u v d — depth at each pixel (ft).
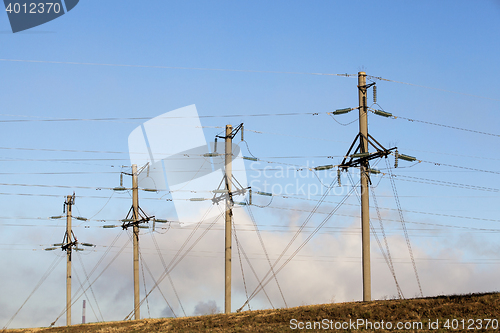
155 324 148.15
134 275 181.06
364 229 135.54
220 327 126.93
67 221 210.18
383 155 136.36
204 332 120.37
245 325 124.77
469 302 119.03
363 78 143.23
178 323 141.90
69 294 205.46
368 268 134.00
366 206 136.87
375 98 141.49
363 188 137.39
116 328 149.38
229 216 159.43
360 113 141.79
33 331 170.19
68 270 206.90
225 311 153.69
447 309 115.14
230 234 158.61
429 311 116.16
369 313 117.70
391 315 115.96
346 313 120.98
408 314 115.34
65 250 208.54
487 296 120.78
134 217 185.57
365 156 136.36
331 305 134.31
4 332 172.35
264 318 129.29
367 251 134.41
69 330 162.40
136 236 183.83
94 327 161.48
